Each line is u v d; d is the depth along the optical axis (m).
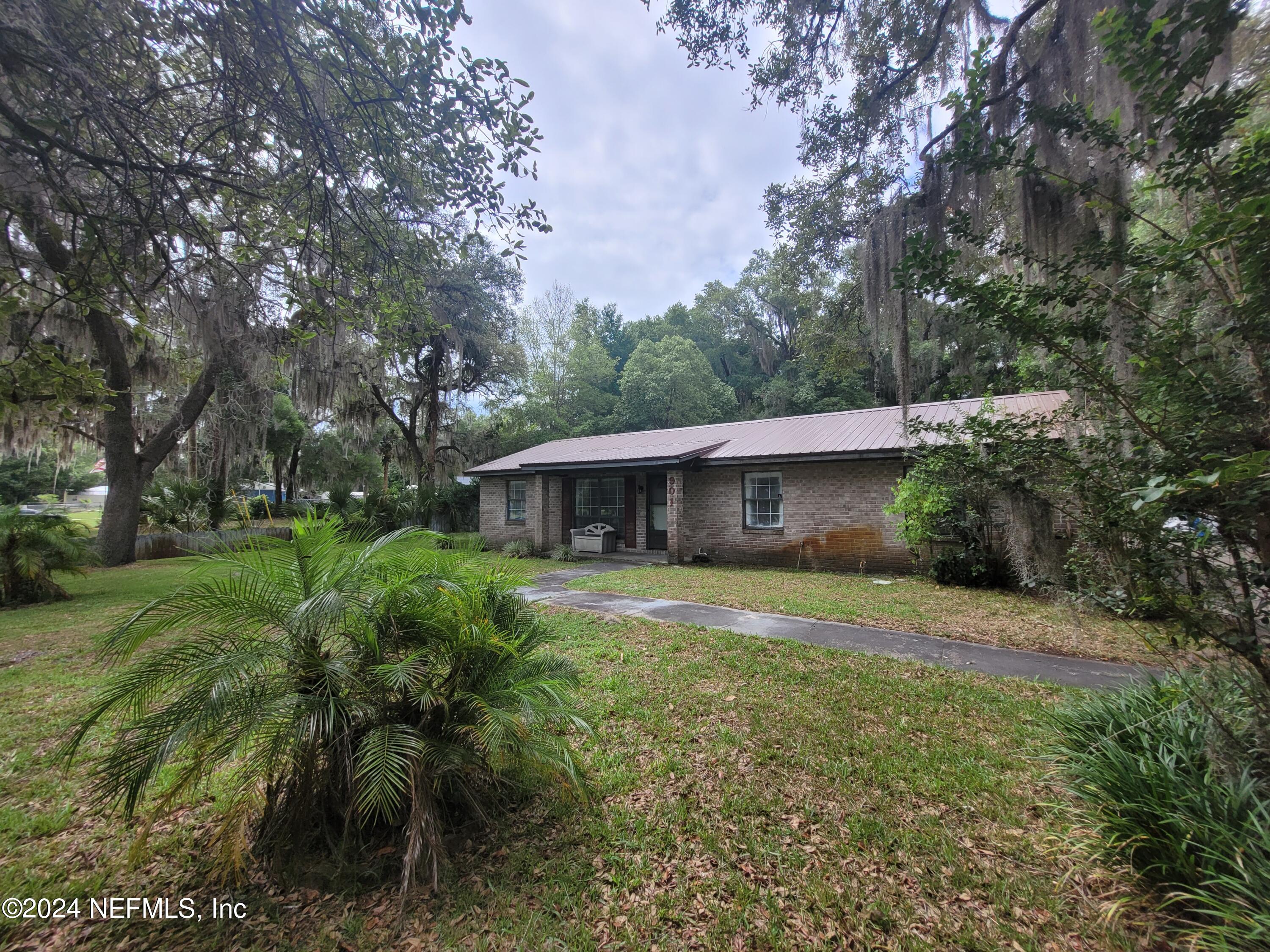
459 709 2.60
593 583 10.27
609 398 29.95
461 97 3.99
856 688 4.61
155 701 2.63
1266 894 1.85
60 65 3.30
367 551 2.76
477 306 19.02
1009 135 4.34
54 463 32.00
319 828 2.47
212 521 16.62
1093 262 2.20
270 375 13.12
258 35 3.76
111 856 2.69
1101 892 2.28
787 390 28.19
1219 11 1.63
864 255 6.26
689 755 3.52
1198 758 2.40
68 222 4.61
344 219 4.89
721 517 13.02
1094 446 2.10
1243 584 1.85
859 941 2.09
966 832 2.70
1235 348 1.91
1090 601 2.28
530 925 2.20
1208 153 1.86
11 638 6.77
